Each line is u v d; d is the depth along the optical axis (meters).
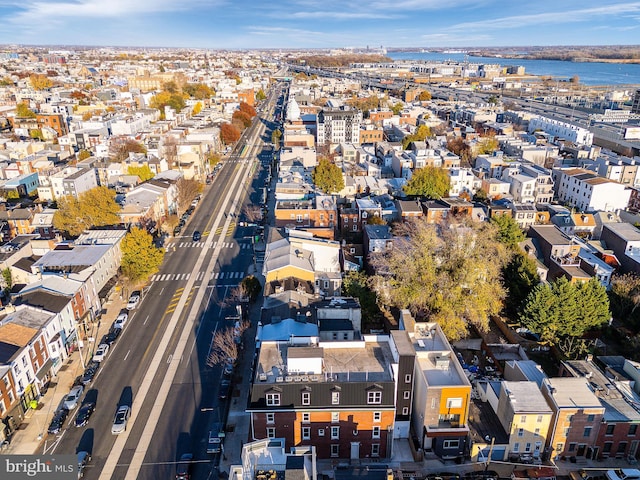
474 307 88.12
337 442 66.19
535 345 90.19
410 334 78.31
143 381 82.19
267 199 174.00
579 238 127.00
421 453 65.75
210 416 74.75
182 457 66.56
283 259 98.19
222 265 124.81
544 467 64.00
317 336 75.56
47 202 159.25
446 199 143.00
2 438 68.38
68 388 80.19
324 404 64.06
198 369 85.31
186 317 100.88
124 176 166.88
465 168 175.25
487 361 87.25
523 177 162.62
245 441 69.88
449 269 93.50
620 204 154.75
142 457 67.38
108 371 84.38
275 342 73.75
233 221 155.12
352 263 112.75
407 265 93.19
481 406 72.19
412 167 182.75
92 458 67.19
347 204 152.12
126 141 199.12
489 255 95.50
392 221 135.38
